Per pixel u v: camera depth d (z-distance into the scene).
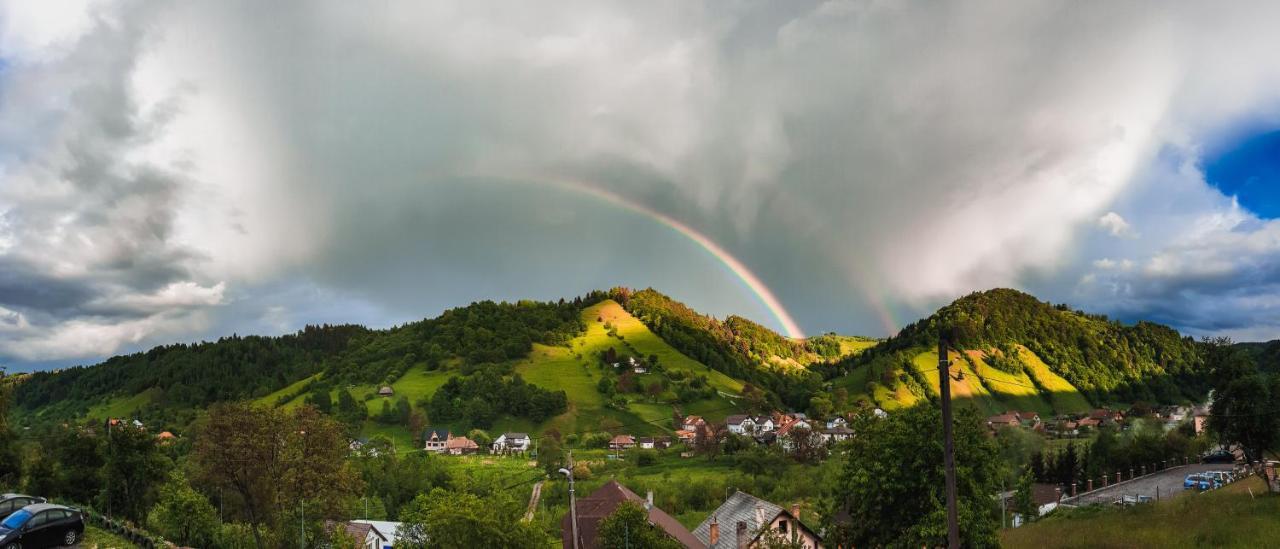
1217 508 57.25
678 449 185.88
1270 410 58.62
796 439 168.38
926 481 39.56
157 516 82.56
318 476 70.56
